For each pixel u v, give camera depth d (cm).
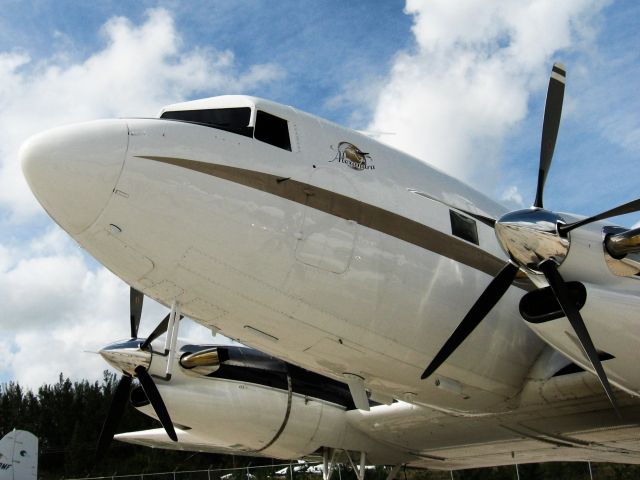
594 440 1103
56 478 4731
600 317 654
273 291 729
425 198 845
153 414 1105
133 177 664
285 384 1186
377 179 809
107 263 711
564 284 667
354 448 1262
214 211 691
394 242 791
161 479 2773
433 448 1274
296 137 771
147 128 697
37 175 648
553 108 775
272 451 1237
